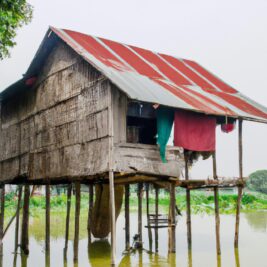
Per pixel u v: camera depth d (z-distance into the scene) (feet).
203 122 48.67
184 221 98.17
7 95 62.54
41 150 53.98
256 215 116.88
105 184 58.23
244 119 49.52
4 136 65.16
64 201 137.80
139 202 58.65
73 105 48.52
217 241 49.34
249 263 45.78
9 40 44.14
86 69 46.98
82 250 56.54
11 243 66.64
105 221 63.67
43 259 50.75
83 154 45.83
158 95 42.96
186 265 44.91
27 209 56.70
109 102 42.80
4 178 63.26
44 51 53.16
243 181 51.13
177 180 47.11
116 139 42.83
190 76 58.54
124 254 52.90
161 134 45.32
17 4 43.47
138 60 55.01
